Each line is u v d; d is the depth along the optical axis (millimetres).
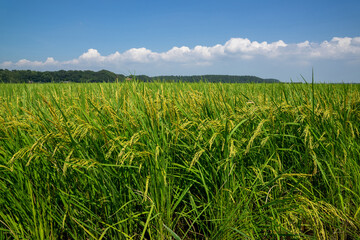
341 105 3229
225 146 2186
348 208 2385
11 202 2084
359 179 2377
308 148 2363
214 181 2395
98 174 2102
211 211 2264
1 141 2510
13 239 2117
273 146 2420
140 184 2184
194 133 2604
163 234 2021
